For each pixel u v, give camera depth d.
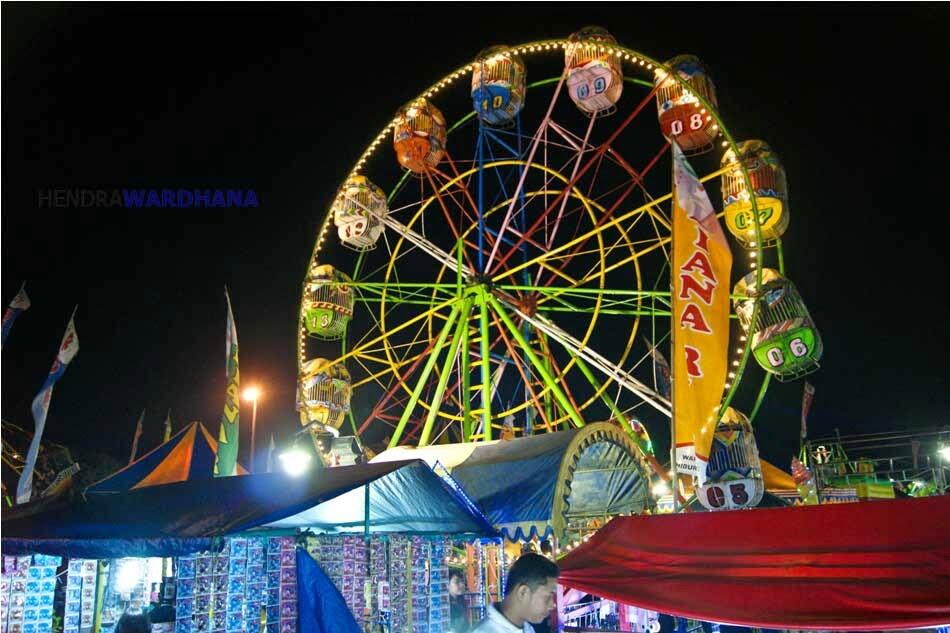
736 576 8.55
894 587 7.71
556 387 22.05
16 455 23.06
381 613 10.37
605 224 23.28
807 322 19.91
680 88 22.62
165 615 12.19
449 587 11.59
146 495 9.88
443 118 26.50
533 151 24.30
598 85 23.14
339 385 24.59
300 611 8.11
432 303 25.88
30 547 8.42
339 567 9.34
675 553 9.27
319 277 25.44
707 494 15.74
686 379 13.95
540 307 24.47
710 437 13.65
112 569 12.04
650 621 12.02
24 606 9.37
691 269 14.54
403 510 10.44
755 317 18.91
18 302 17.88
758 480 15.66
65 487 9.83
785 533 8.99
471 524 10.42
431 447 16.38
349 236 25.50
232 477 10.09
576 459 14.08
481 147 25.41
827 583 8.04
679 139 22.61
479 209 24.72
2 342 17.47
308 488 8.91
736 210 21.59
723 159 22.25
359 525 10.40
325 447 19.92
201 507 8.93
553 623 9.55
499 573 13.28
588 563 9.46
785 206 21.17
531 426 24.72
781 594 8.12
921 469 29.67
